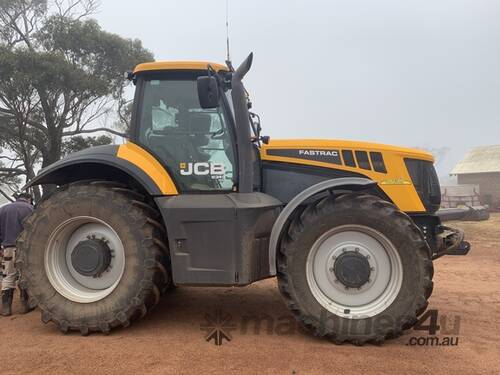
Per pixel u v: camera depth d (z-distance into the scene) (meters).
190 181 4.41
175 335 4.13
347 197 4.08
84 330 4.15
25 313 5.05
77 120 17.81
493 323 4.64
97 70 18.31
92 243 4.29
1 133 17.12
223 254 4.06
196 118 4.47
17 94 15.16
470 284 7.06
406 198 4.59
